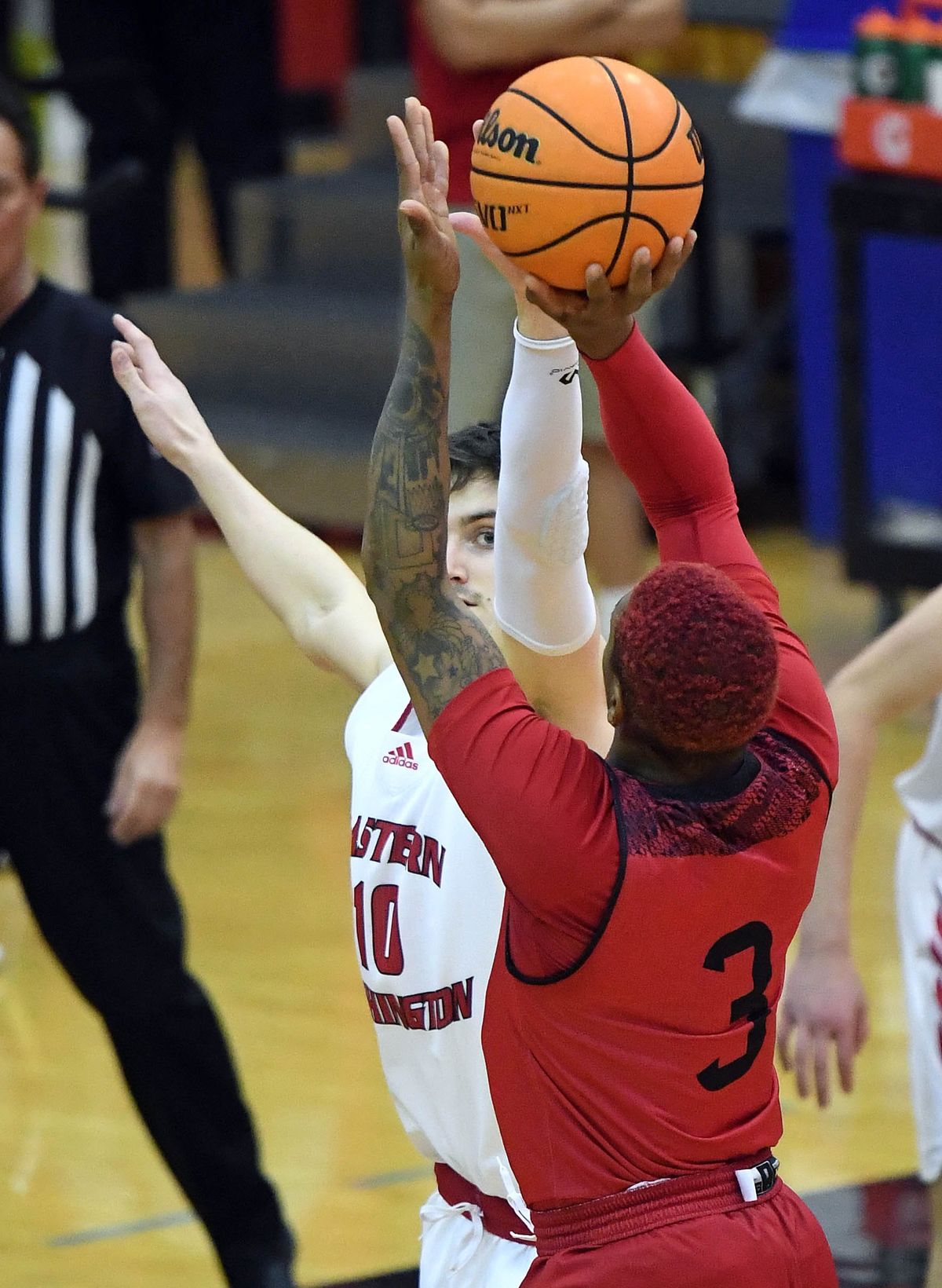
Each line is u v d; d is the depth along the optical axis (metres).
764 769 5.79
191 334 27.31
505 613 6.16
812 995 7.99
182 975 10.07
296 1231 11.05
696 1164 5.79
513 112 5.70
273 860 16.45
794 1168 11.60
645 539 23.47
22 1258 10.93
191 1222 11.39
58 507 9.98
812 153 22.62
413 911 6.70
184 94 29.34
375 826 6.84
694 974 5.67
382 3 35.38
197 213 38.62
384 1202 11.38
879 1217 10.93
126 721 10.22
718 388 25.92
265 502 7.68
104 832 10.02
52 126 45.56
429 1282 7.00
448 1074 6.70
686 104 27.31
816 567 23.64
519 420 5.91
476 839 6.55
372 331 26.09
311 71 44.53
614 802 5.58
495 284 14.05
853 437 19.64
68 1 28.42
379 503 5.73
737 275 26.66
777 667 5.53
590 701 6.38
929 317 19.14
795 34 22.34
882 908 15.13
